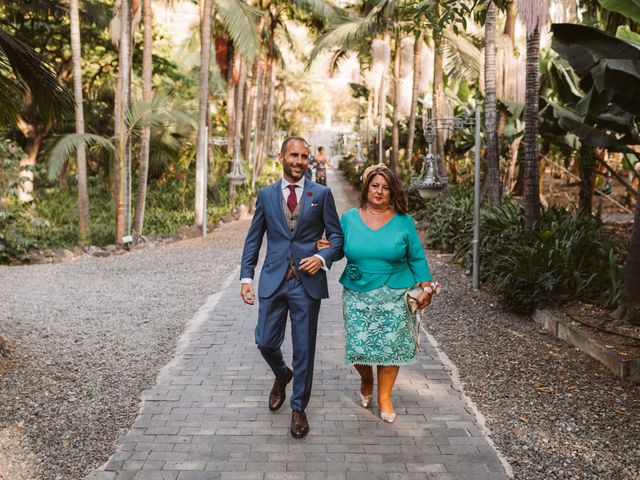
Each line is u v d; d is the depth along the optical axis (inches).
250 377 175.2
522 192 706.8
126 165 499.8
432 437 136.7
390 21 673.0
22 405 152.0
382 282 137.5
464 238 363.6
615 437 137.8
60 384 167.8
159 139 700.7
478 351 202.1
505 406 155.6
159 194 767.7
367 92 1103.6
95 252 451.2
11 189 476.1
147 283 325.4
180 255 434.3
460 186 560.7
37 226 508.7
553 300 240.7
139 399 158.4
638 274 210.2
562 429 141.9
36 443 131.9
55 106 206.2
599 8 370.9
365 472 121.3
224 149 893.8
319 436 137.1
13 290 305.0
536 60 274.2
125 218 503.8
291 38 1178.6
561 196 787.4
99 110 856.3
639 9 211.5
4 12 729.6
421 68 743.7
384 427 141.9
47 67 190.4
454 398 159.9
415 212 580.4
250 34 605.6
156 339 215.0
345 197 906.1
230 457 127.2
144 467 122.6
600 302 237.5
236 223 640.4
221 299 280.5
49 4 729.0
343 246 139.5
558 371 181.6
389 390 145.7
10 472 119.4
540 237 257.8
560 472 121.8
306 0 781.3
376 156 1016.9
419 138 839.1
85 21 768.9
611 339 196.9
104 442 133.8
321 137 2290.8
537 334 221.1
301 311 135.5
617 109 327.9
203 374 177.8
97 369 181.5
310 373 138.4
